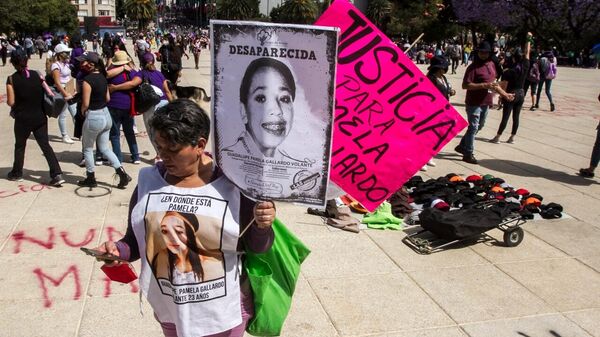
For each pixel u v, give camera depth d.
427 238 5.03
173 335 2.20
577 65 35.16
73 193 6.15
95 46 34.16
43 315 3.59
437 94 2.28
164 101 7.18
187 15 151.62
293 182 1.98
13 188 6.26
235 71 1.93
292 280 2.33
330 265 4.45
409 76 2.28
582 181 7.25
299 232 5.15
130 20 99.50
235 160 2.01
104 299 3.81
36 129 6.32
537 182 7.17
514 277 4.32
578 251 4.86
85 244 4.75
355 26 2.28
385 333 3.49
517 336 3.49
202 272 2.02
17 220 5.27
